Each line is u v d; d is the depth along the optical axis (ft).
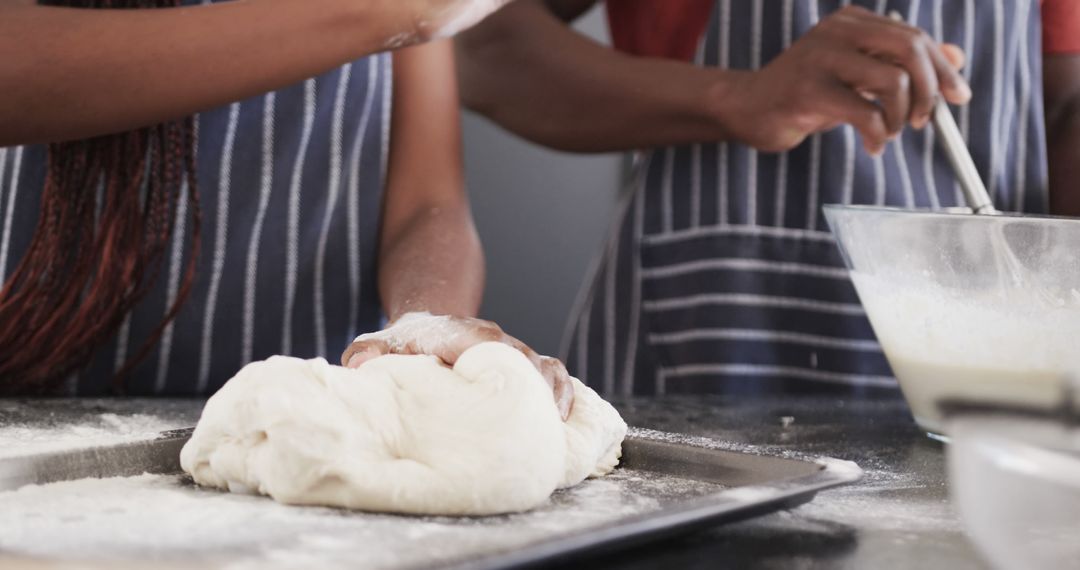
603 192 8.91
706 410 3.96
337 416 2.34
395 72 4.50
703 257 5.22
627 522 1.92
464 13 3.30
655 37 5.74
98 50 3.05
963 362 3.14
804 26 5.16
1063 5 5.17
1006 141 5.16
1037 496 1.32
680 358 5.32
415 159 4.42
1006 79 5.11
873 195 5.09
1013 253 2.96
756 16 5.20
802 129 4.71
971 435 1.40
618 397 4.27
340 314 4.39
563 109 5.48
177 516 2.18
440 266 3.88
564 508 2.38
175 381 4.21
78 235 3.90
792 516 2.34
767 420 3.77
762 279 5.17
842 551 2.08
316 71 3.30
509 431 2.35
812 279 5.14
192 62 3.13
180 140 3.98
